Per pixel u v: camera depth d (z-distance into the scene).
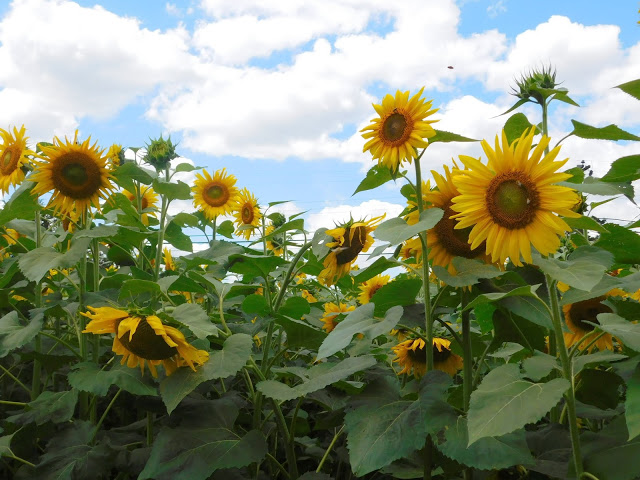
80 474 2.70
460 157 2.23
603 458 1.91
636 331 1.78
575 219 2.21
